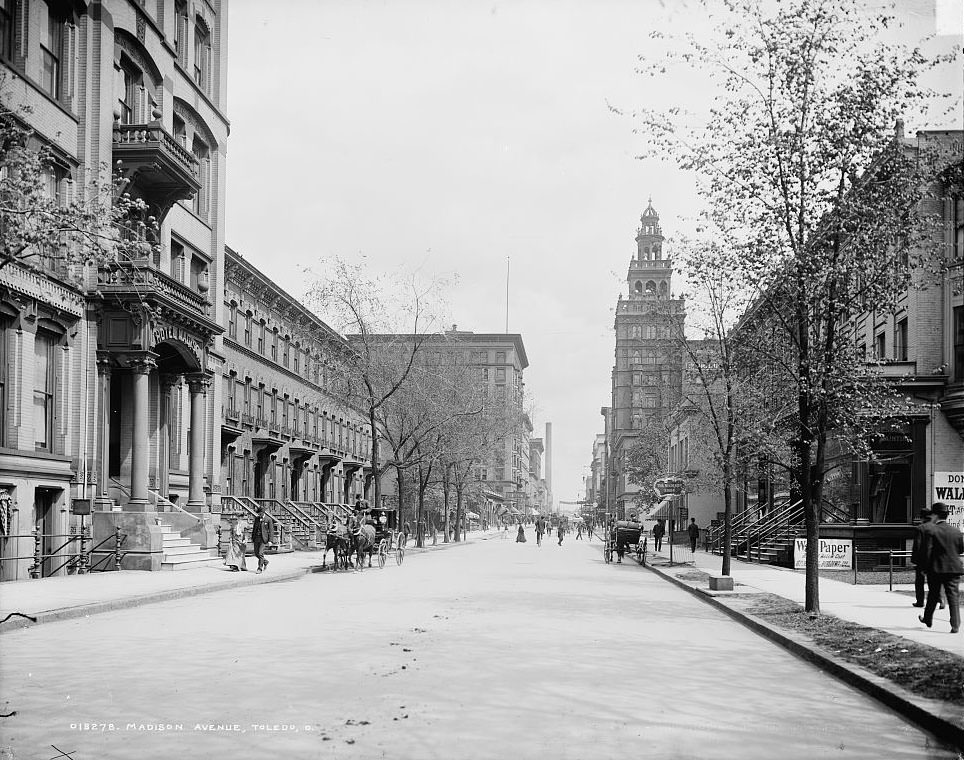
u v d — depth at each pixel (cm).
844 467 3597
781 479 3900
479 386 6119
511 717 847
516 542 7412
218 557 3284
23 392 2472
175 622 1588
